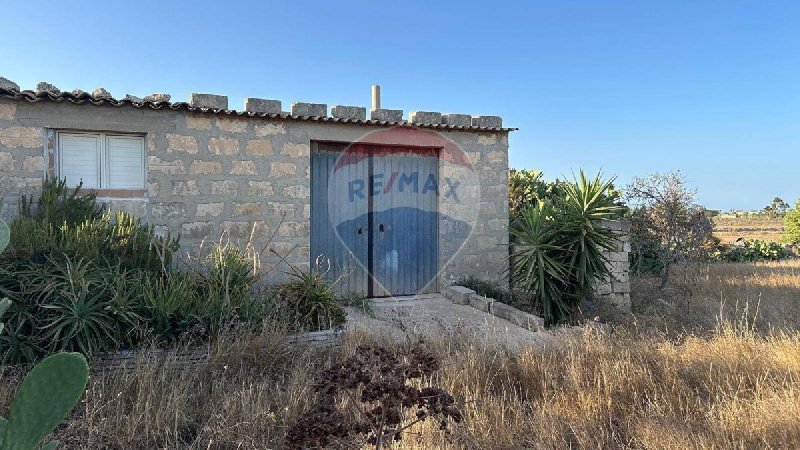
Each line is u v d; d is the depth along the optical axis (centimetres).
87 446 283
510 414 348
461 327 509
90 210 558
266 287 577
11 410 71
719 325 573
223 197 650
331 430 212
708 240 1036
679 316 695
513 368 425
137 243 519
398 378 219
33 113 568
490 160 793
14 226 465
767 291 850
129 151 618
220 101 638
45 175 574
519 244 707
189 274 525
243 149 659
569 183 710
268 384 380
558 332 540
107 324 408
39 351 394
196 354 415
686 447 289
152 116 616
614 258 796
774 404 338
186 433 319
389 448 273
